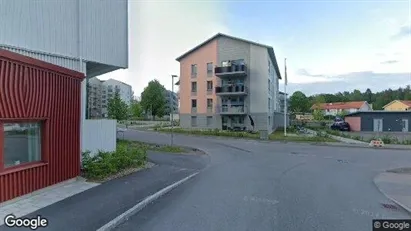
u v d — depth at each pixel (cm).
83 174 1029
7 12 1015
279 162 1670
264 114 4166
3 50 704
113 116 3941
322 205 818
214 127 4434
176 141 2755
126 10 1534
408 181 1200
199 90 4575
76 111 984
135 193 861
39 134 843
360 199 900
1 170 699
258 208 771
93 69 1580
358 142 2942
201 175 1226
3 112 709
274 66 5188
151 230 605
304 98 7556
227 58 4359
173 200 834
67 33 1220
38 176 813
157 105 7675
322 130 4359
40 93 826
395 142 2867
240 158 1812
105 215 664
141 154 1383
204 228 620
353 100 11331
